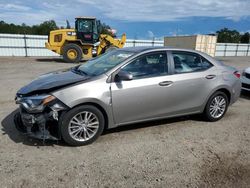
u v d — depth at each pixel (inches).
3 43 1042.7
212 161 147.0
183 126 198.8
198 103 197.9
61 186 119.3
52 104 147.6
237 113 237.8
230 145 168.9
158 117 183.2
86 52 761.0
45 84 157.2
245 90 305.3
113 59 180.7
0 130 177.8
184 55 193.8
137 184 123.1
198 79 193.0
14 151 149.5
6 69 541.6
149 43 1334.9
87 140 160.2
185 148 161.9
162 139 173.9
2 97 272.8
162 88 177.3
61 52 750.5
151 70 177.0
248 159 151.0
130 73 168.9
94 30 730.2
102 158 145.6
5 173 127.6
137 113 173.5
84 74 172.7
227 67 216.2
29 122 150.3
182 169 137.4
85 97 152.6
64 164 137.9
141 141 169.5
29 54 1093.1
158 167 138.4
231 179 130.2
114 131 183.6
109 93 159.9
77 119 155.9
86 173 130.3
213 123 208.5
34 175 126.9
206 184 125.2
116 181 124.7
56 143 161.3
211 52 1016.9
